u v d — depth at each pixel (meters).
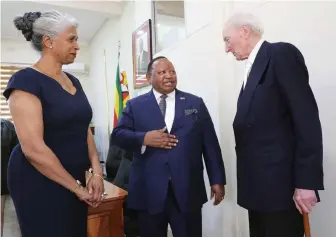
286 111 1.04
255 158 1.07
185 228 1.40
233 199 1.93
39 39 1.05
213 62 2.06
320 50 1.37
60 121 1.03
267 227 1.07
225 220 1.96
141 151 1.46
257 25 1.15
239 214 1.90
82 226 1.12
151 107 1.49
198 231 1.44
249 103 1.08
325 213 1.37
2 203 3.28
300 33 1.47
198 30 2.24
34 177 0.99
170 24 2.75
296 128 0.96
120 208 1.71
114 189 1.85
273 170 1.03
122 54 4.17
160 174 1.38
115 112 3.64
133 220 2.03
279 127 1.04
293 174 1.02
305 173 0.93
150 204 1.38
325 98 1.36
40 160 0.94
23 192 0.99
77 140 1.09
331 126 1.33
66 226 1.05
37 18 1.04
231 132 1.95
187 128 1.43
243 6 1.85
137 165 1.48
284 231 1.04
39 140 0.95
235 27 1.17
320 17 1.37
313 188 0.92
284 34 1.56
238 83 1.92
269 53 1.06
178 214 1.40
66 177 1.00
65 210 1.04
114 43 4.47
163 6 2.89
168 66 1.50
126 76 3.81
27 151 0.94
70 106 1.05
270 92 1.04
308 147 0.94
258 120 1.06
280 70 1.00
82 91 1.19
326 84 1.35
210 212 2.13
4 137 2.81
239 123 1.12
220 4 1.97
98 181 1.16
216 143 1.53
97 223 1.65
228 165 1.95
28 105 0.95
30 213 0.99
